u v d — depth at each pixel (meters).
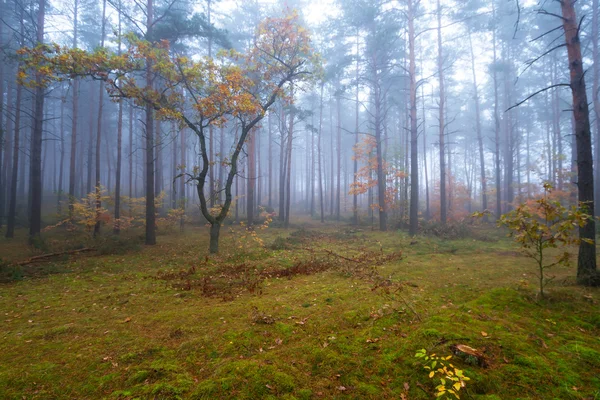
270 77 12.20
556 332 3.80
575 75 6.15
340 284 6.58
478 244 12.56
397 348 3.39
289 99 12.89
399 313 4.50
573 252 9.88
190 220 22.00
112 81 9.83
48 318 4.96
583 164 5.98
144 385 2.92
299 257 9.84
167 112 9.99
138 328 4.39
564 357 3.16
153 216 13.68
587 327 3.98
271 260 9.32
